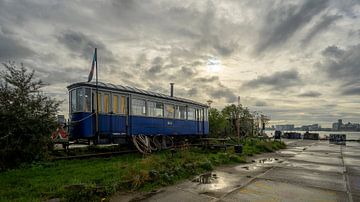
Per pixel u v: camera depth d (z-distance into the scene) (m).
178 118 18.86
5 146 7.22
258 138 27.25
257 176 8.86
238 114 33.06
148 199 6.10
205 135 22.62
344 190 7.16
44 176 7.66
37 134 7.75
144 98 15.59
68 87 13.21
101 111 13.02
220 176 8.79
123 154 13.45
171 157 10.72
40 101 8.00
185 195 6.47
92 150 13.85
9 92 7.62
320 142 31.70
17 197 5.73
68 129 12.26
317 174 9.38
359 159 14.10
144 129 15.38
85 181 6.77
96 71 13.19
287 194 6.67
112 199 6.04
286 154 16.62
